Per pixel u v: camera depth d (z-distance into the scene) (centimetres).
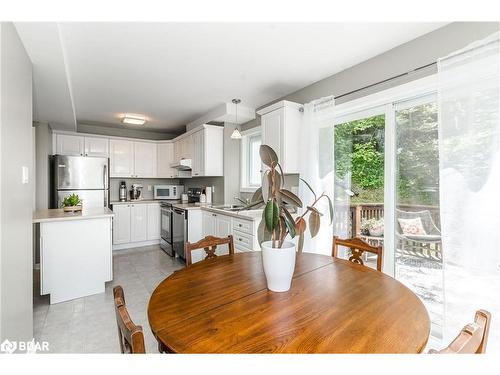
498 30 152
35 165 373
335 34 187
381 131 223
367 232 233
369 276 135
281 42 198
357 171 242
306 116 264
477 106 150
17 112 147
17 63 150
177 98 330
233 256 171
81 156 412
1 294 120
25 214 161
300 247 134
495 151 145
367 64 224
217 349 74
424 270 195
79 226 263
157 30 183
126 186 532
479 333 65
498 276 146
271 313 95
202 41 197
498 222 146
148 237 493
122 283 302
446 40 173
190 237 376
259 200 140
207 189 433
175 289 117
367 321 90
